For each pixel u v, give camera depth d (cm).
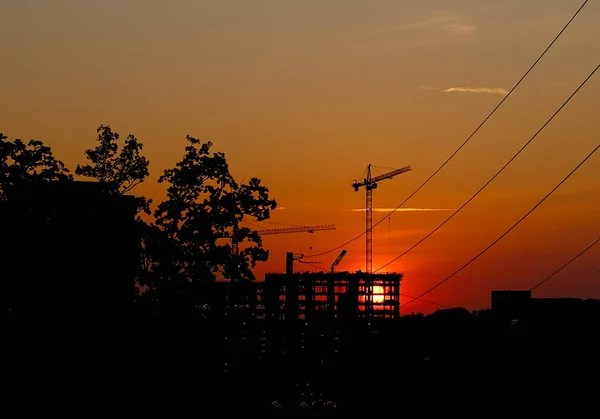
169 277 14650
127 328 13562
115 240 14238
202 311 14700
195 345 13988
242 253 15112
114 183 14675
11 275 13275
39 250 13512
